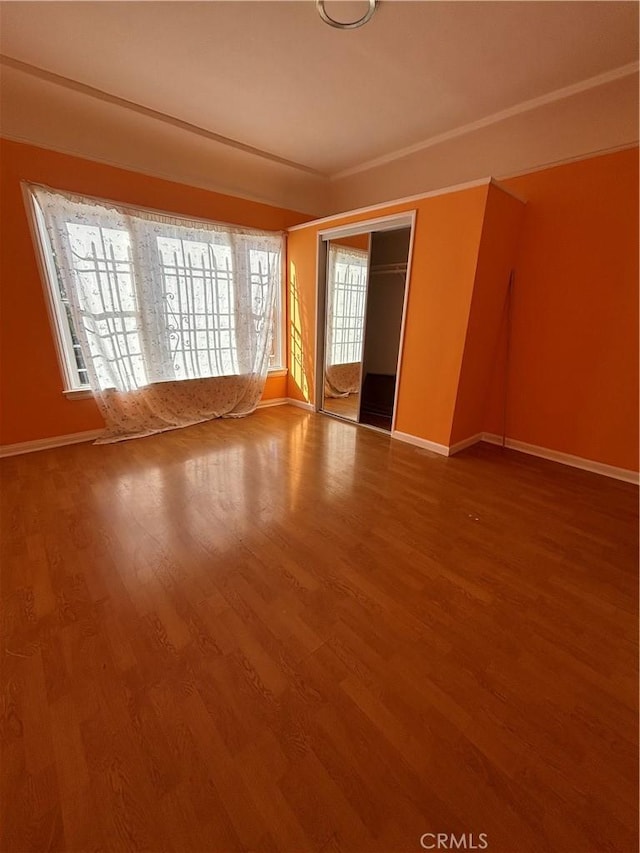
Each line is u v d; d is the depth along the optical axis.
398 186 3.86
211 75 2.46
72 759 1.02
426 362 3.24
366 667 1.31
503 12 1.90
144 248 3.28
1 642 1.37
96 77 2.48
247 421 4.11
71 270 2.92
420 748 1.07
